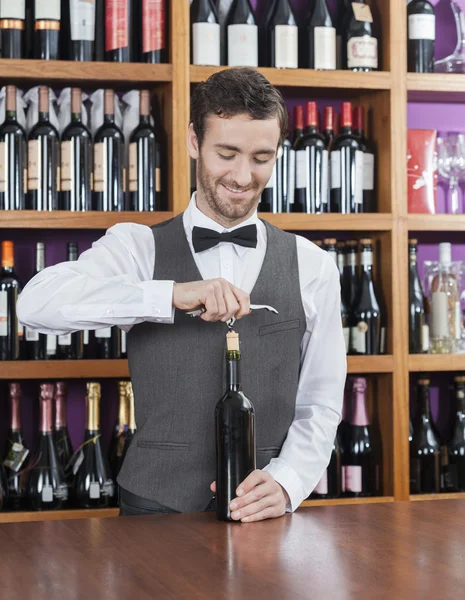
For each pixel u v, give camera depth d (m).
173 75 2.71
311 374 1.90
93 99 2.85
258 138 1.62
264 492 1.49
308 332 1.91
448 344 2.97
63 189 2.70
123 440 2.78
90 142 2.72
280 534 1.37
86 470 2.71
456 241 3.28
